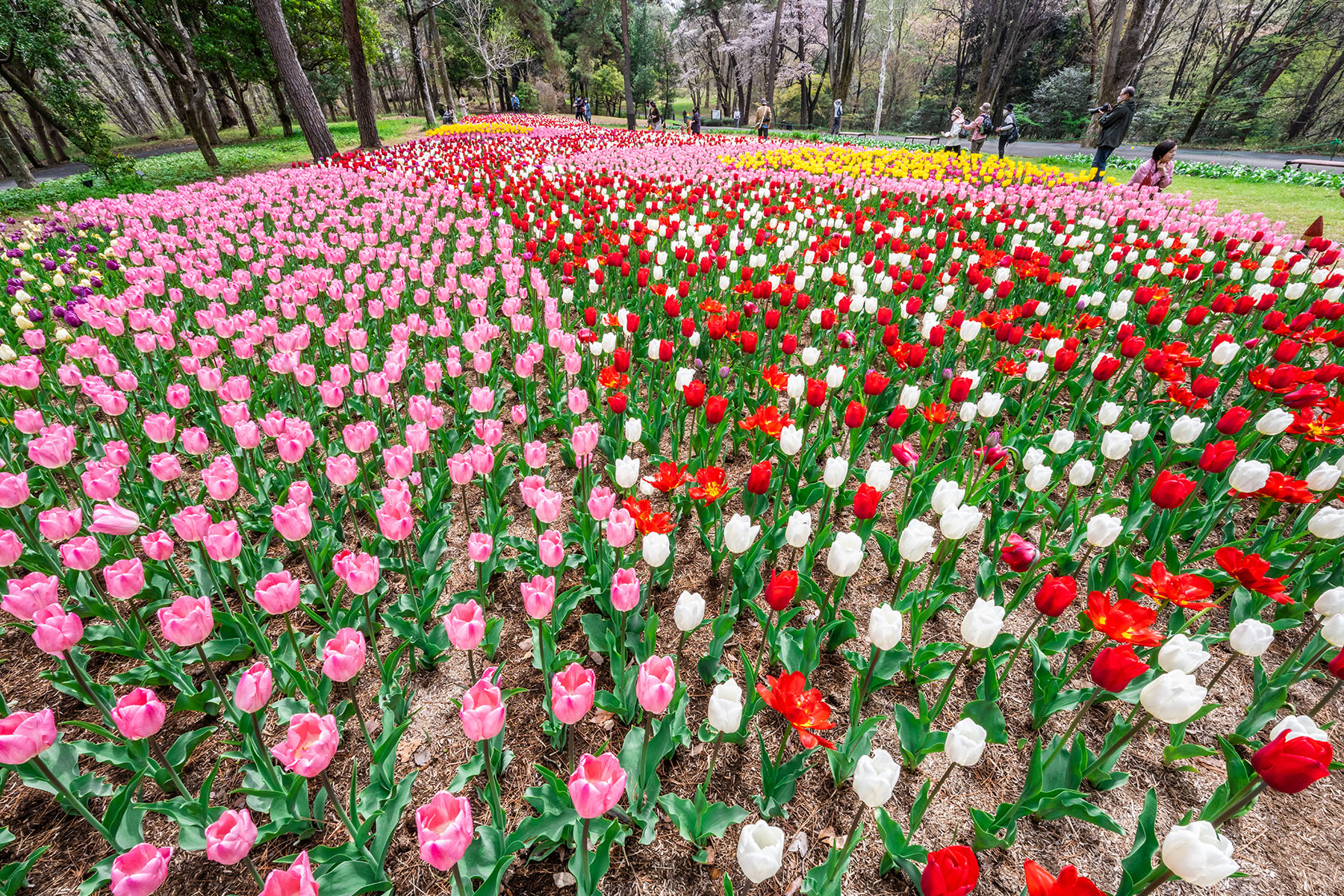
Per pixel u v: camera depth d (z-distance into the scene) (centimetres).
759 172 1616
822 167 1714
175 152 3219
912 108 6512
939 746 235
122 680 261
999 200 1164
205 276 698
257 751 223
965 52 5356
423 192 1263
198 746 259
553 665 273
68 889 214
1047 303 619
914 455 325
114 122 5856
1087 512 371
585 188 1220
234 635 278
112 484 258
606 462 451
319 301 717
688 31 6162
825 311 534
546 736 270
